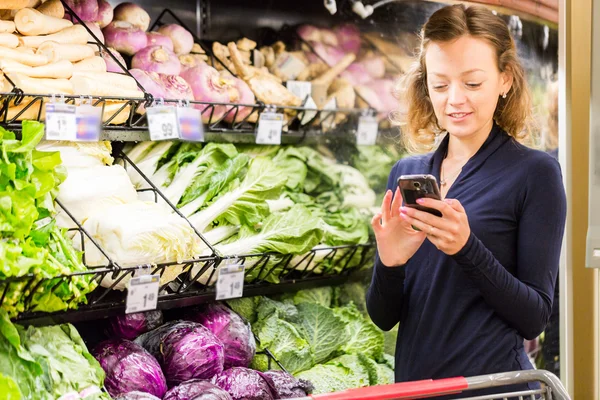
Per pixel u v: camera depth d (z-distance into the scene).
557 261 2.37
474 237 2.20
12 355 1.93
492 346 2.34
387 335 3.13
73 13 2.52
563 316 3.09
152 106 2.43
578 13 3.08
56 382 2.03
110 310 2.26
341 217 3.08
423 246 2.47
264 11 3.22
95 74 2.33
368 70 3.31
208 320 2.57
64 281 2.04
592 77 2.60
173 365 2.38
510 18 3.18
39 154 2.06
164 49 2.73
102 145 2.42
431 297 2.43
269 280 2.74
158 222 2.26
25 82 2.14
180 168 2.70
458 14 2.36
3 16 2.29
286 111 3.03
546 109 3.19
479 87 2.35
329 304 3.03
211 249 2.43
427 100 2.62
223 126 2.84
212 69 2.80
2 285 1.93
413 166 2.60
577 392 3.14
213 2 3.11
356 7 3.29
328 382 2.71
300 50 3.26
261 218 2.69
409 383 2.03
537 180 2.34
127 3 2.78
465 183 2.43
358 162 3.29
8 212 1.92
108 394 2.17
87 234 2.18
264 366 2.67
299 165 3.08
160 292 2.38
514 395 2.11
